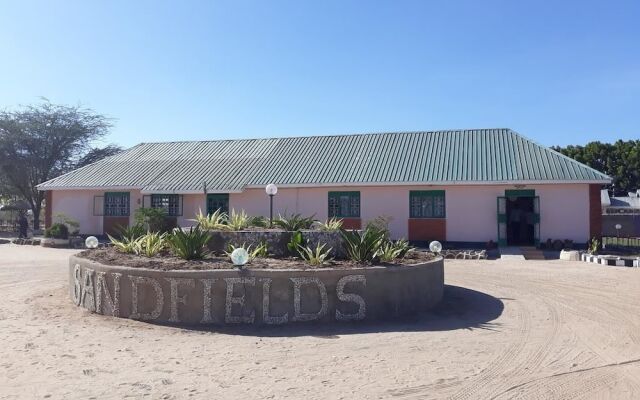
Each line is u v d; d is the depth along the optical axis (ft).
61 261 62.54
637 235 104.53
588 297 37.99
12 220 137.28
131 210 92.94
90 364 21.95
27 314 31.37
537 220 74.90
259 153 96.94
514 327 28.94
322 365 21.97
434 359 22.85
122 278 30.37
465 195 77.87
